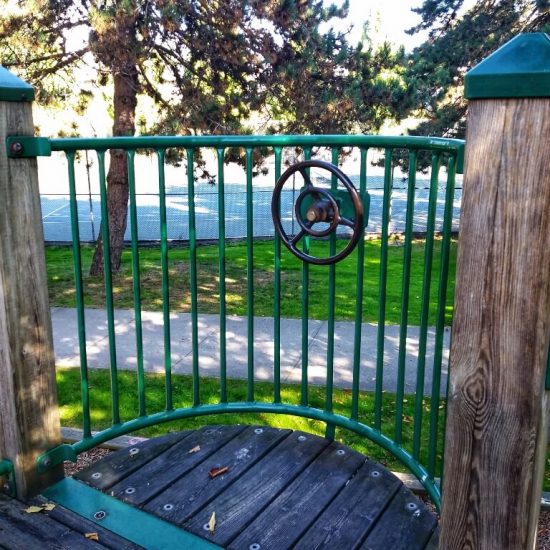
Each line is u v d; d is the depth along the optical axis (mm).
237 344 4789
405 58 8219
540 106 1000
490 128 1047
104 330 5301
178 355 4504
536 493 1165
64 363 4348
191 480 1866
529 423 1107
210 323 5457
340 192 1844
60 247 10789
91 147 1832
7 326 1689
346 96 7508
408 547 1569
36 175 1730
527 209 1041
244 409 2191
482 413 1146
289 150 7930
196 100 7691
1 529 1635
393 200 14367
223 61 7645
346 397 3678
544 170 1016
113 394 2059
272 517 1688
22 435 1743
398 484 1850
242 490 1814
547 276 1047
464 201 1101
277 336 2145
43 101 8078
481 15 10469
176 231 12117
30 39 7340
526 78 992
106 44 6785
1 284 1677
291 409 2162
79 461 2920
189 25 7480
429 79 9703
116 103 7625
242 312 5930
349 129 7855
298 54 7555
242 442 2100
